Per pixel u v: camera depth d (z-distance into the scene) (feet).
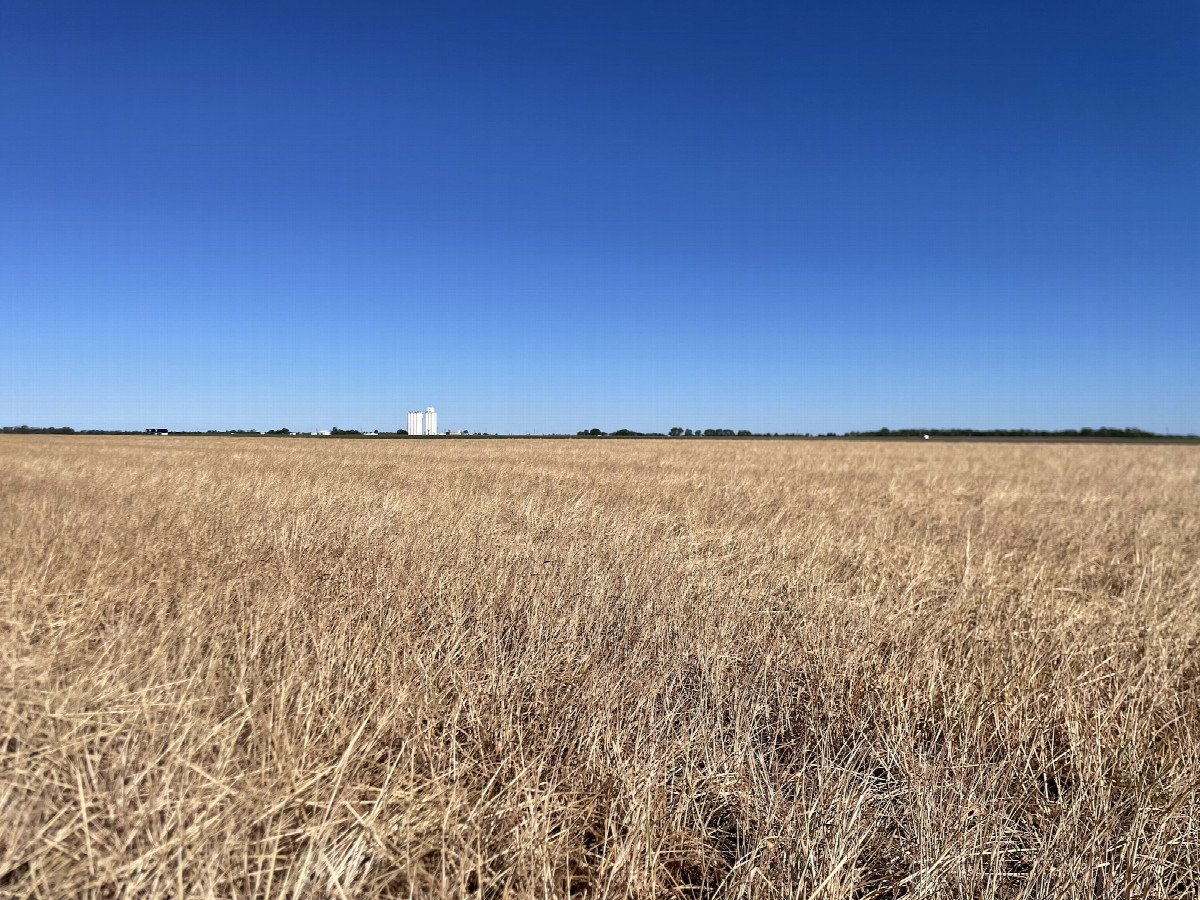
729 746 10.37
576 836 8.25
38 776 7.84
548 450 111.45
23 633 12.91
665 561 21.29
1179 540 28.60
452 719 10.14
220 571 19.03
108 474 50.11
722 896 7.53
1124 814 8.96
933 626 15.69
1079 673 13.20
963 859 7.64
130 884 6.23
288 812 7.54
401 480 48.32
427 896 6.82
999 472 64.80
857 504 38.42
